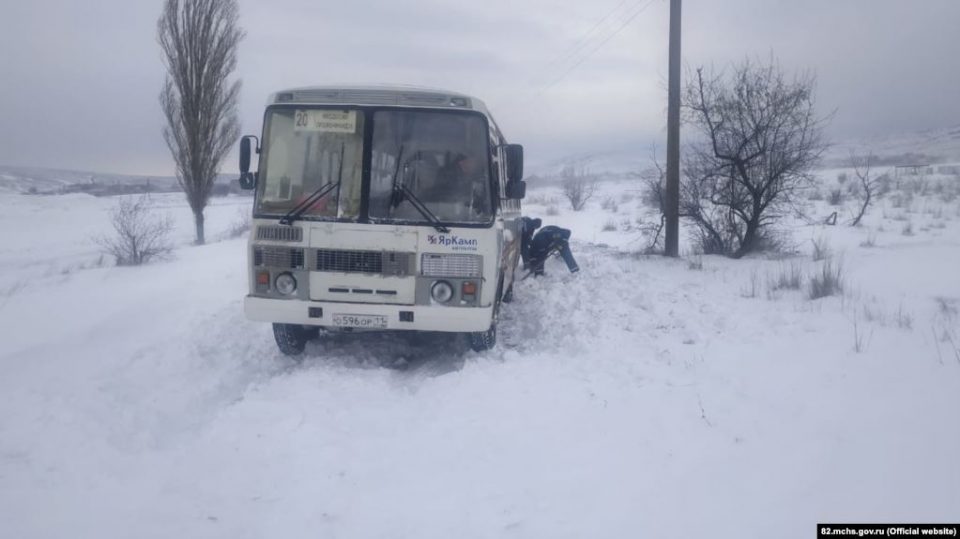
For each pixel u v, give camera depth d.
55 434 5.55
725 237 15.77
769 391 5.96
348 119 7.27
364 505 4.30
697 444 4.99
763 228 15.81
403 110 7.28
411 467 4.84
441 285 7.16
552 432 5.37
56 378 7.11
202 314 10.39
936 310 8.55
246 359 8.14
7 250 23.67
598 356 7.42
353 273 7.16
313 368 7.38
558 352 7.82
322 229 7.16
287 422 5.68
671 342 7.86
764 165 14.47
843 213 25.55
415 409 6.07
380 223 7.14
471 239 7.16
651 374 6.68
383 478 4.68
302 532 4.02
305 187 7.24
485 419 5.70
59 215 38.34
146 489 4.70
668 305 9.54
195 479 4.78
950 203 27.67
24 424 5.72
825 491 4.19
